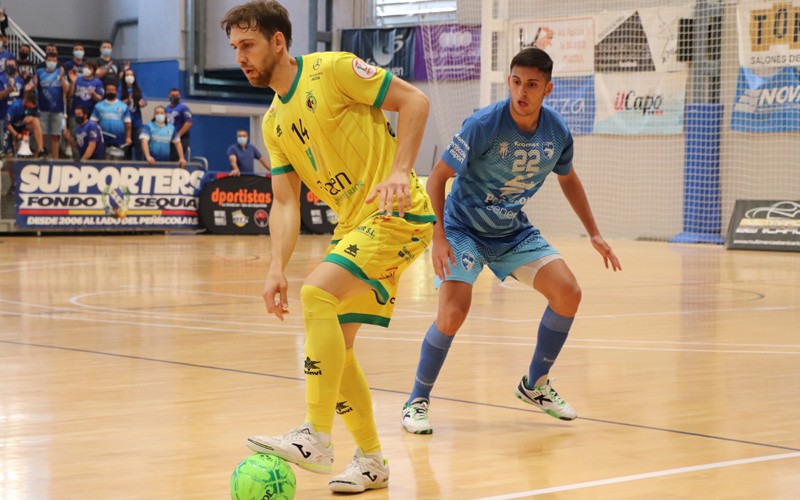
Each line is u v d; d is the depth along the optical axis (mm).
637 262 20203
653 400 7098
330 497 4789
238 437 5855
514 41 25953
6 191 24828
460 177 6398
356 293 4832
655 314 12133
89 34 37000
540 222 29000
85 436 5855
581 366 8492
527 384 6461
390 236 4828
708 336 10281
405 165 4691
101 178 25750
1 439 5773
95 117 25891
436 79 31188
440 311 6223
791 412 6695
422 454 5605
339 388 4820
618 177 27562
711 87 26141
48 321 11125
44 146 25531
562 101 27969
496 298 13883
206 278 16141
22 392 7164
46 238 24828
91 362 8477
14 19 35375
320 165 4965
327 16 34781
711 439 5918
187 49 34625
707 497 4695
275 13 4781
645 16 26594
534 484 4953
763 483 4938
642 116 26953
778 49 25219
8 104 25141
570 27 27406
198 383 7555
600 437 5992
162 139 26734
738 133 26000
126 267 17906
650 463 5359
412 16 33188
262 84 4891
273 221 5109
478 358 8844
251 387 7402
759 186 25828
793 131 25234
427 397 6273
